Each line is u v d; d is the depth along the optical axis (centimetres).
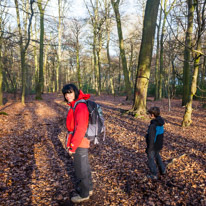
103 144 504
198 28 548
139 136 560
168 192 278
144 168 356
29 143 523
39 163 395
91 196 278
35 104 1402
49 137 586
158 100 1762
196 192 270
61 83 3891
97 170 362
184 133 583
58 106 1276
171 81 1908
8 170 352
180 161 378
